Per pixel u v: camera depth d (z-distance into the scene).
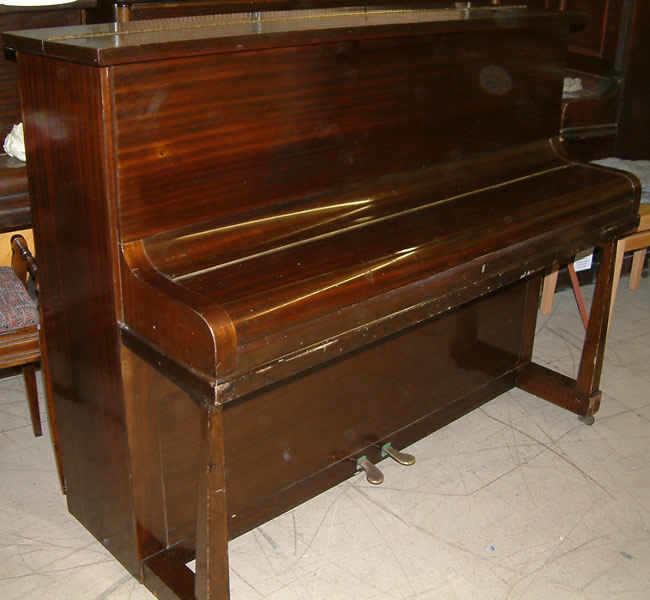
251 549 1.98
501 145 2.21
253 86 1.58
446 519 2.09
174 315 1.38
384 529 2.05
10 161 2.06
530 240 1.90
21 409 2.58
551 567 1.92
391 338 2.17
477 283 1.80
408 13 2.07
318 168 1.77
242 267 1.54
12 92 2.11
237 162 1.61
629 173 2.22
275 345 1.42
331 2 2.35
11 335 1.91
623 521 2.09
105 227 1.47
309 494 2.15
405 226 1.78
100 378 1.68
